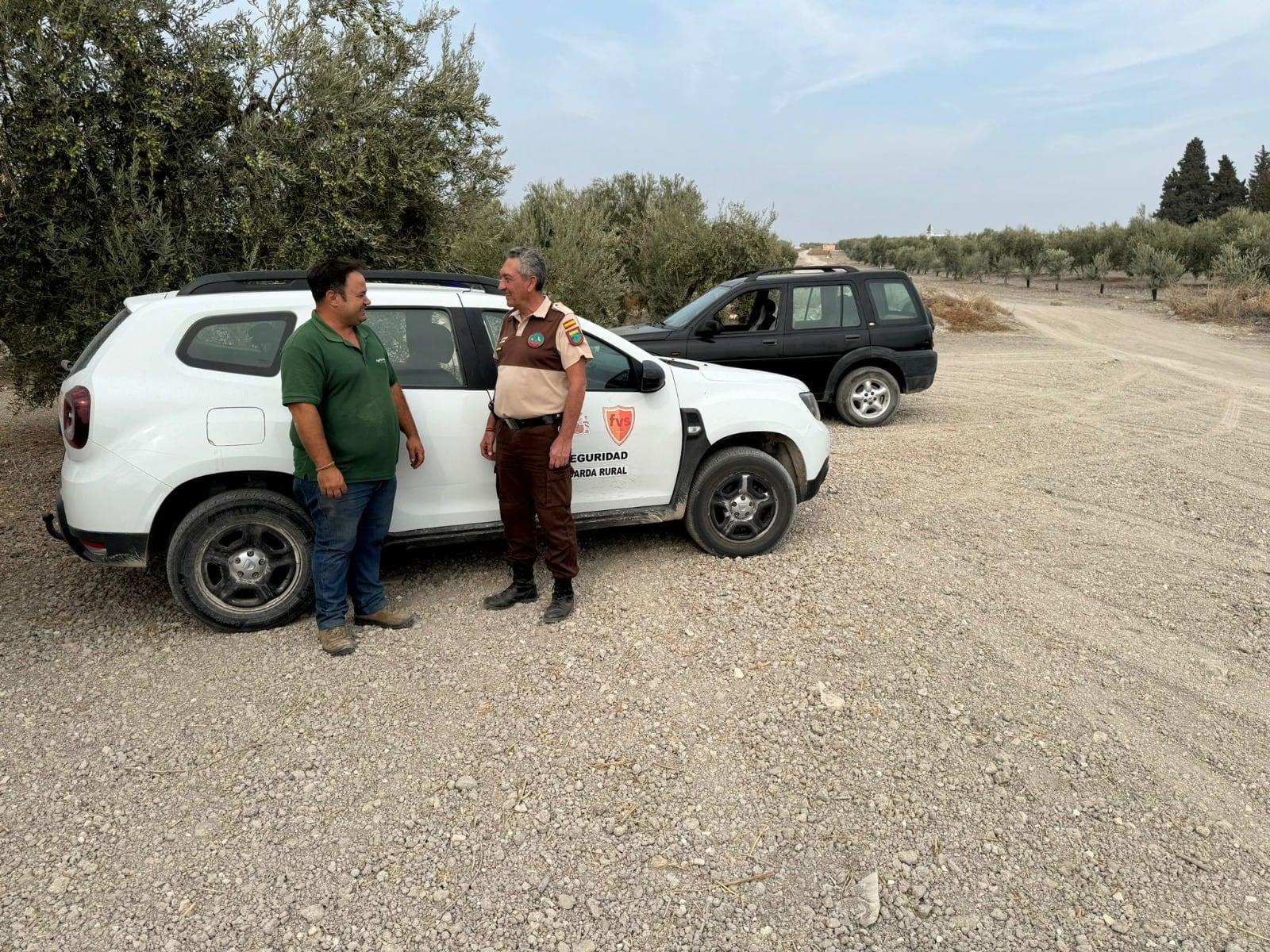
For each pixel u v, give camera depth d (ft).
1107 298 106.93
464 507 15.08
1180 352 57.93
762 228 58.65
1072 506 20.92
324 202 23.86
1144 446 27.76
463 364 14.90
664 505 16.48
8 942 7.83
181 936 7.95
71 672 12.81
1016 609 14.82
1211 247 115.85
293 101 24.03
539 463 13.57
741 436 17.37
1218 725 11.34
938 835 9.29
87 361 13.64
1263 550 17.85
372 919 8.18
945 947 7.84
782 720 11.41
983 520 19.72
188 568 13.38
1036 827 9.39
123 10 21.01
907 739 10.98
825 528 19.12
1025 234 142.00
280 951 7.79
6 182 20.94
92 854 9.02
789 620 14.25
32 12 20.98
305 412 11.96
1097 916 8.18
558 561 13.97
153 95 21.70
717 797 9.94
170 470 13.00
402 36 26.37
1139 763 10.49
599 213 51.16
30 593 15.88
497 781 10.23
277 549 13.97
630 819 9.57
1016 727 11.25
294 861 8.95
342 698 12.01
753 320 32.17
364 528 13.55
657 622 14.23
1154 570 16.71
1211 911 8.22
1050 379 44.47
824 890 8.55
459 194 28.32
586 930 8.07
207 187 23.44
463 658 13.11
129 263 22.15
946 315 78.07
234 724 11.42
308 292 14.23
